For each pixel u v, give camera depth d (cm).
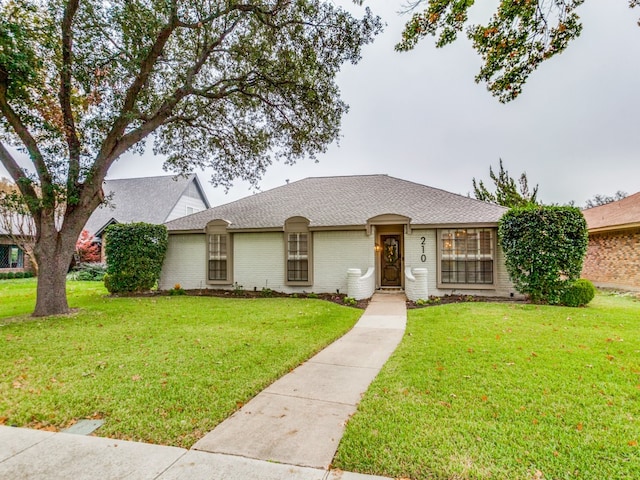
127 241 1266
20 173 829
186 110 1172
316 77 1027
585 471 239
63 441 288
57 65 786
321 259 1238
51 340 608
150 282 1297
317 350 557
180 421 320
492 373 427
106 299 1137
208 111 1188
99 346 569
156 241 1321
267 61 997
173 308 941
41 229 853
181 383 409
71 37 820
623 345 538
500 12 473
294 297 1177
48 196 841
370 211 1270
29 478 238
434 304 991
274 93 1099
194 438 292
